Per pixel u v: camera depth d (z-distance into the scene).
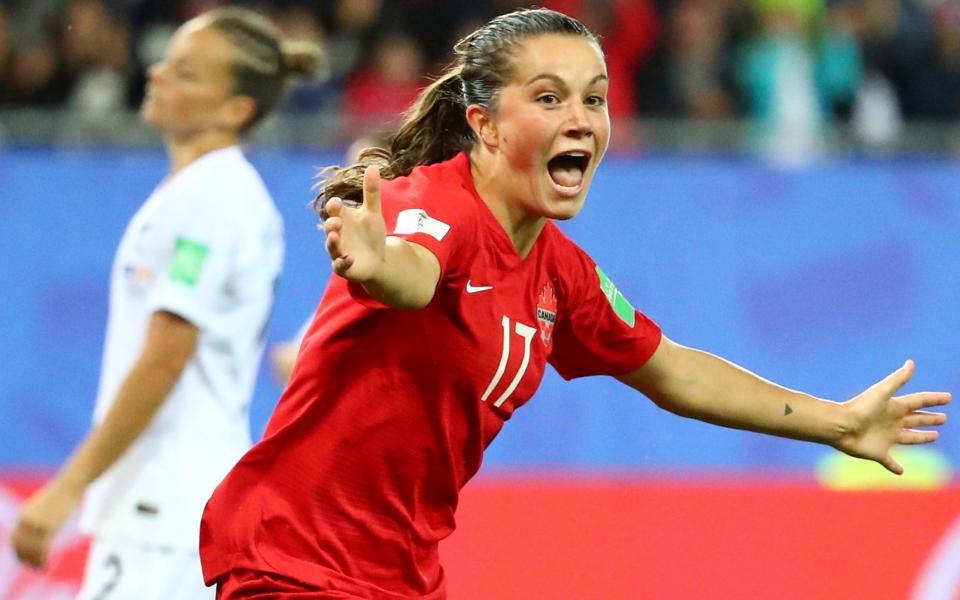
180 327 15.50
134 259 16.02
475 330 11.94
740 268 33.16
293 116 33.22
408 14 34.84
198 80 16.72
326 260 31.94
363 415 12.04
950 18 38.22
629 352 13.83
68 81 33.25
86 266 31.64
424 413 12.09
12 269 31.48
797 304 33.22
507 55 12.04
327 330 12.11
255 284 16.17
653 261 32.97
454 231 11.46
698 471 32.19
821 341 33.12
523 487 21.75
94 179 31.95
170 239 15.84
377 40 34.38
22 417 31.11
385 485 12.24
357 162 13.09
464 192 11.98
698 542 21.83
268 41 17.17
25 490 21.45
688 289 32.94
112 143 32.25
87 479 15.21
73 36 33.41
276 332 31.47
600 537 21.69
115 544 15.55
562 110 11.91
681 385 14.09
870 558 21.94
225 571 12.35
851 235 33.59
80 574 20.77
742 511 21.95
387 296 10.65
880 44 37.00
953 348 33.44
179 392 15.70
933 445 32.88
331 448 12.13
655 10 35.94
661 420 32.28
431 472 12.41
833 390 32.97
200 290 15.62
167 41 34.03
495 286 12.05
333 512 12.22
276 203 31.98
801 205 33.62
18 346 31.28
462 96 12.65
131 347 16.00
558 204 12.14
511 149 12.01
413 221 11.39
